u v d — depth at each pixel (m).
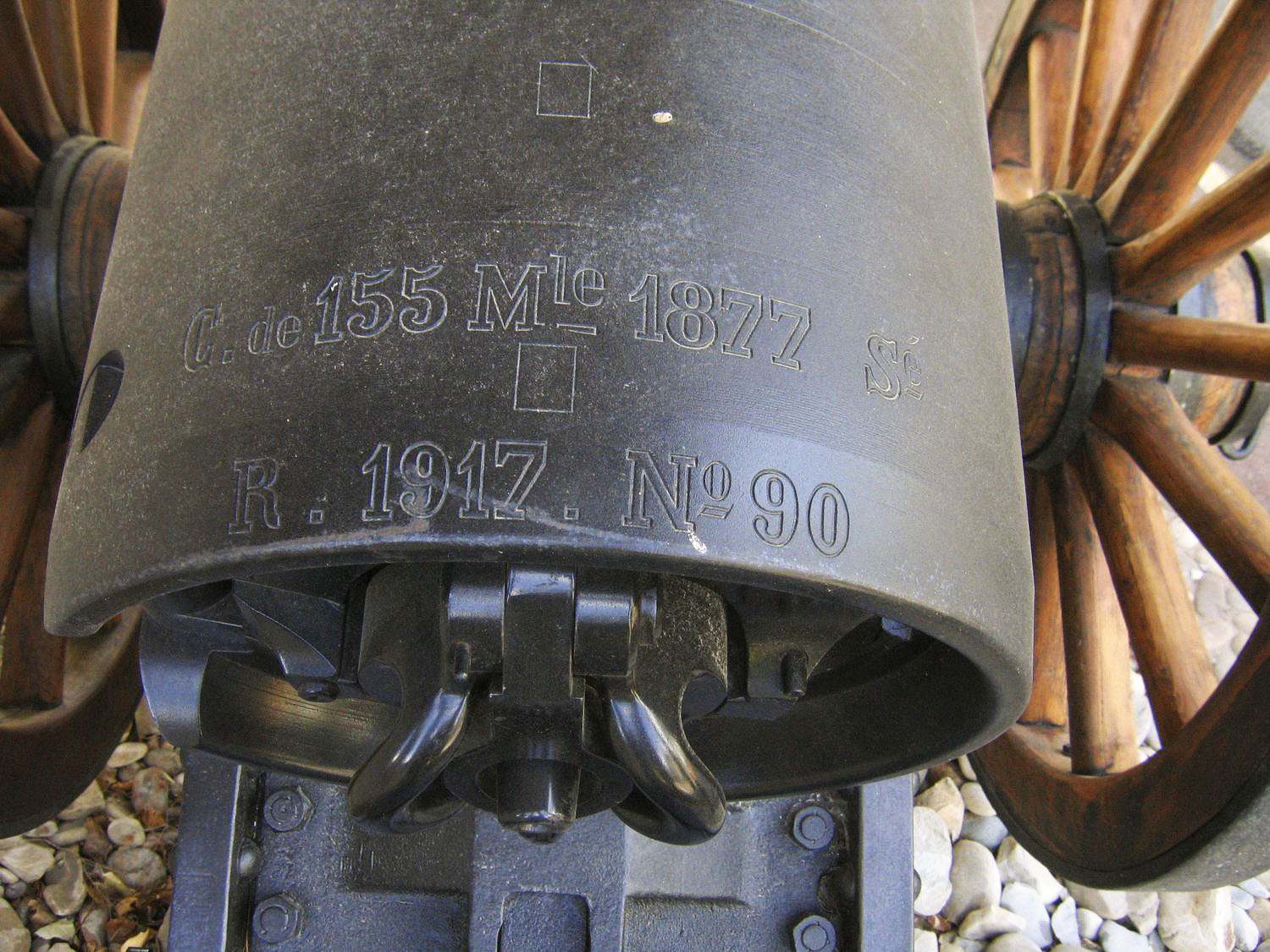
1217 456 0.99
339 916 1.01
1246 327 0.94
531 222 0.56
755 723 0.94
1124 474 1.05
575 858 0.99
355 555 0.53
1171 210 1.03
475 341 0.55
